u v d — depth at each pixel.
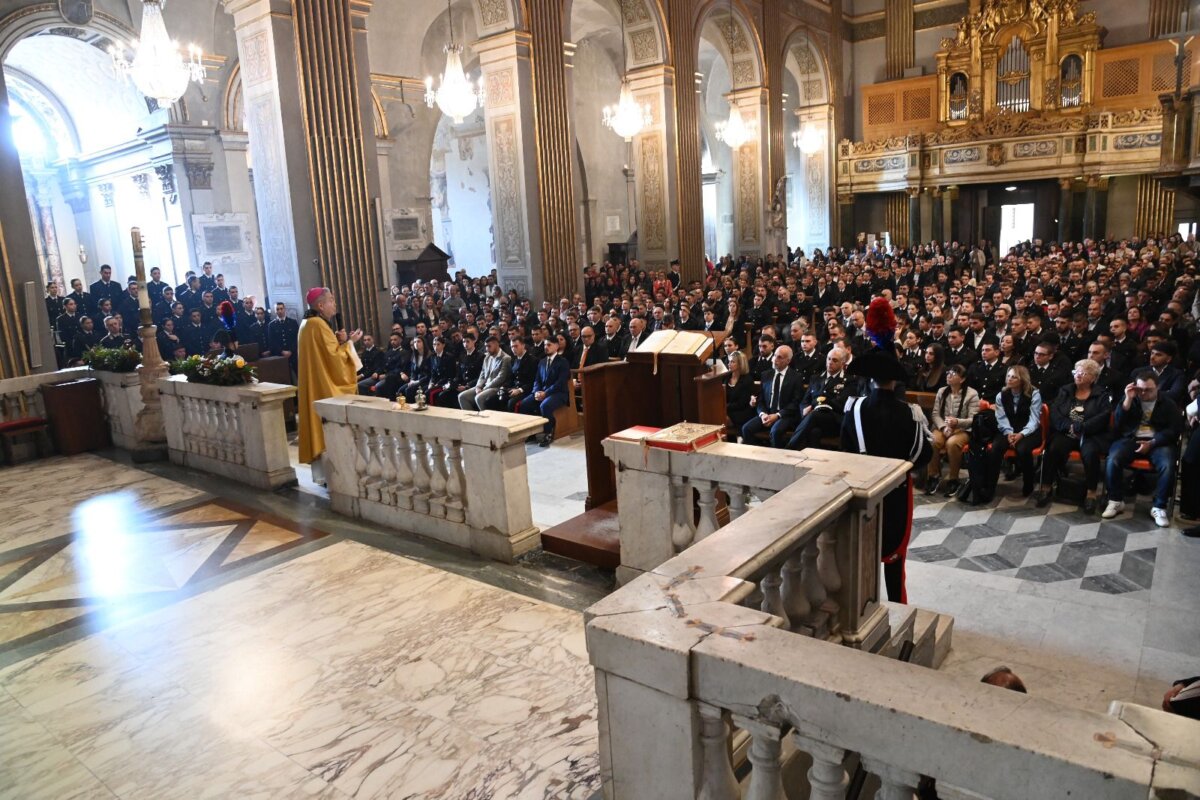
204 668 3.82
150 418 8.00
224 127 16.56
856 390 6.80
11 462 8.15
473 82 21.03
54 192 20.67
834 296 15.93
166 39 7.98
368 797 2.84
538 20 14.23
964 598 4.63
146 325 7.96
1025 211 26.44
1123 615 4.33
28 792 2.98
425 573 4.79
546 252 14.69
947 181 24.45
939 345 7.70
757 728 1.86
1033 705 1.61
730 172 27.92
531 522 5.00
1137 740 1.47
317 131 10.70
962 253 22.03
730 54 21.67
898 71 26.62
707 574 2.34
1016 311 10.70
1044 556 5.16
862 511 2.98
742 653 1.88
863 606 3.15
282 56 10.37
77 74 17.48
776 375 7.36
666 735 2.02
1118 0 23.33
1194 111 14.27
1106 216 23.17
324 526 5.75
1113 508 5.73
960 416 6.48
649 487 3.99
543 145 14.48
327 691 3.55
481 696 3.44
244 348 10.61
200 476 7.30
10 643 4.21
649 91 17.81
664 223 18.22
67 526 6.08
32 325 9.32
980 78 24.12
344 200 11.05
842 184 26.19
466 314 13.21
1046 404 6.30
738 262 21.30
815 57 24.98
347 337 10.64
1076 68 23.03
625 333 9.92
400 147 18.17
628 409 5.39
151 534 5.80
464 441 4.93
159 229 17.72
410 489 5.45
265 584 4.77
